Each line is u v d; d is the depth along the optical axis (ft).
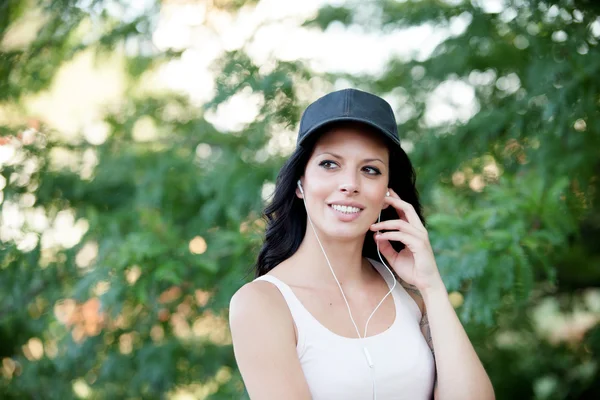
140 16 14.06
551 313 17.79
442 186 13.50
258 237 12.35
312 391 6.00
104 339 13.75
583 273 16.46
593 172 12.44
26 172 13.84
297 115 13.78
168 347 14.15
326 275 6.46
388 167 6.47
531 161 12.37
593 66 11.52
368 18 15.17
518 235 9.77
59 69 15.80
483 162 13.70
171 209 14.64
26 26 15.30
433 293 6.65
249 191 13.67
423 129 14.75
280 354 5.94
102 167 14.93
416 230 6.77
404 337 6.41
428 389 6.43
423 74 14.93
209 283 13.03
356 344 6.13
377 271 7.14
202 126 15.12
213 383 14.76
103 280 11.52
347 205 6.20
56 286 13.87
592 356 16.48
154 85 16.10
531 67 12.42
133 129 16.01
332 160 6.24
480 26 13.64
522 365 16.75
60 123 17.80
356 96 6.23
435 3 14.84
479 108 14.21
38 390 14.21
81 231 14.28
